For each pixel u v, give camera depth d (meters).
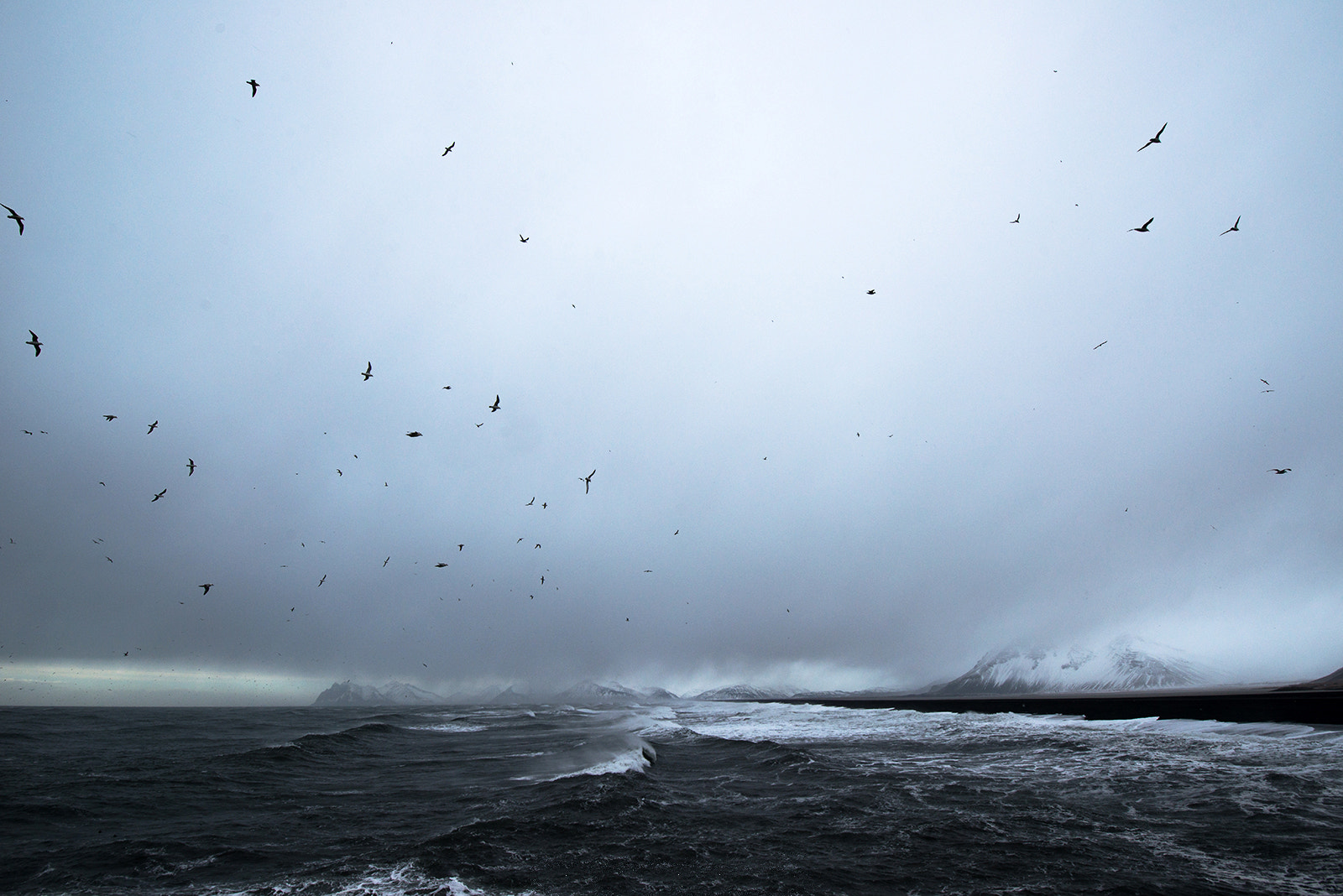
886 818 18.00
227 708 111.12
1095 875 13.24
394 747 37.59
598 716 69.75
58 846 16.12
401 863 14.28
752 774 25.50
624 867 13.98
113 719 60.94
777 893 12.45
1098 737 33.31
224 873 13.89
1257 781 21.16
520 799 20.50
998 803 19.67
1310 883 12.61
